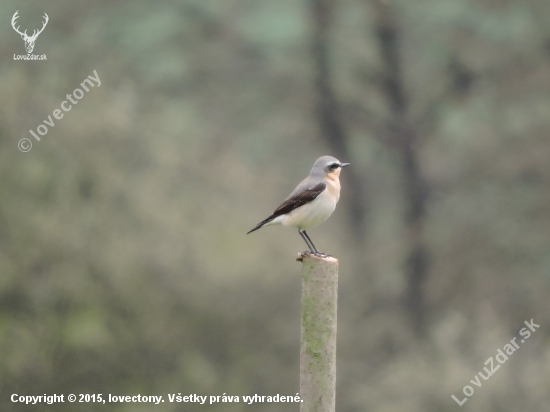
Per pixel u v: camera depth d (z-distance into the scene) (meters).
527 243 26.20
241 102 30.30
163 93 28.98
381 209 30.97
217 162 22.86
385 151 31.06
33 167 17.66
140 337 17.91
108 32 28.31
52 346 17.09
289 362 19.52
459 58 28.14
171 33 29.64
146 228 18.62
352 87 30.38
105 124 18.42
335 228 30.19
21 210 17.33
